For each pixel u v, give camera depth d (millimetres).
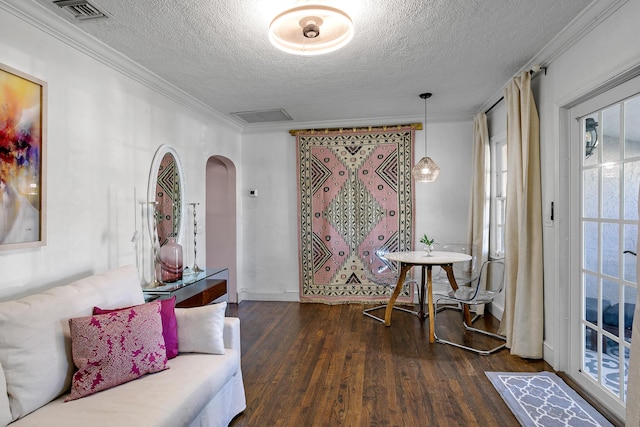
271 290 4852
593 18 2043
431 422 2020
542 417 2033
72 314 1690
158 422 1388
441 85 3301
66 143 2184
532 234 2812
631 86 1920
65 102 2182
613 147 2100
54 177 2098
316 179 4699
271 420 2055
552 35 2330
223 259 4762
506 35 2334
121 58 2580
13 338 1439
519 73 2961
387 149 4555
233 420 2055
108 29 2209
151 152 3033
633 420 1642
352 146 4625
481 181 4043
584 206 2391
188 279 2975
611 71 1942
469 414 2092
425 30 2264
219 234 4785
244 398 2158
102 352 1620
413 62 2771
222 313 2084
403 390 2367
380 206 4570
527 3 1971
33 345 1487
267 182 4844
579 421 1996
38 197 1975
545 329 2771
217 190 4785
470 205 4227
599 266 2242
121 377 1640
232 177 4742
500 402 2213
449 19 2131
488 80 3176
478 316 3951
